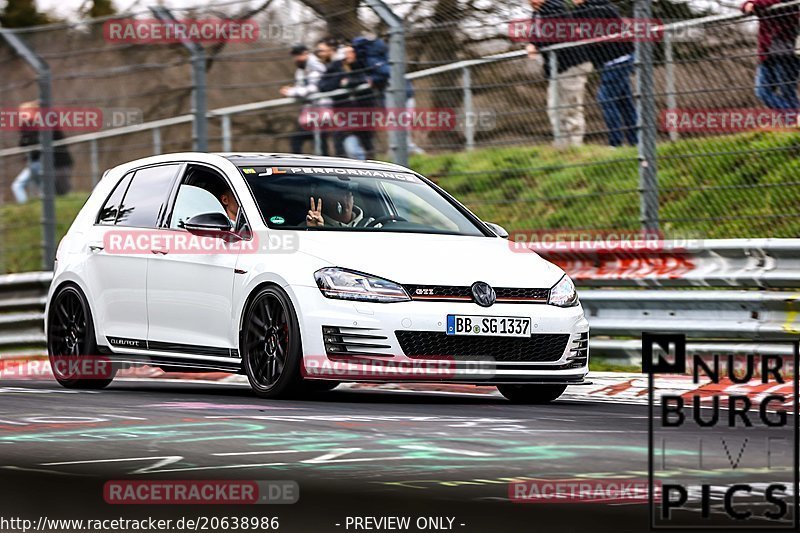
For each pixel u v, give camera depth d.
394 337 25.25
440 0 40.41
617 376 31.23
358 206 28.94
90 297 31.22
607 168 42.53
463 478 16.69
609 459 18.28
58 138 56.44
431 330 25.39
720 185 39.41
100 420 22.73
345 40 42.50
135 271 30.03
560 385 27.19
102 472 17.03
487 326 25.75
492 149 42.72
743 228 38.47
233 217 28.55
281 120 52.41
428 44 40.91
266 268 26.69
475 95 40.72
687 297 33.22
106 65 54.00
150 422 22.33
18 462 17.95
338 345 25.41
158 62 54.53
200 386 32.12
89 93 55.62
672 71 36.25
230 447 19.34
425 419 22.86
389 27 40.44
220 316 27.80
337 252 26.31
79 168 57.53
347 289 25.53
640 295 34.06
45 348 44.84
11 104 54.44
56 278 32.44
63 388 31.62
